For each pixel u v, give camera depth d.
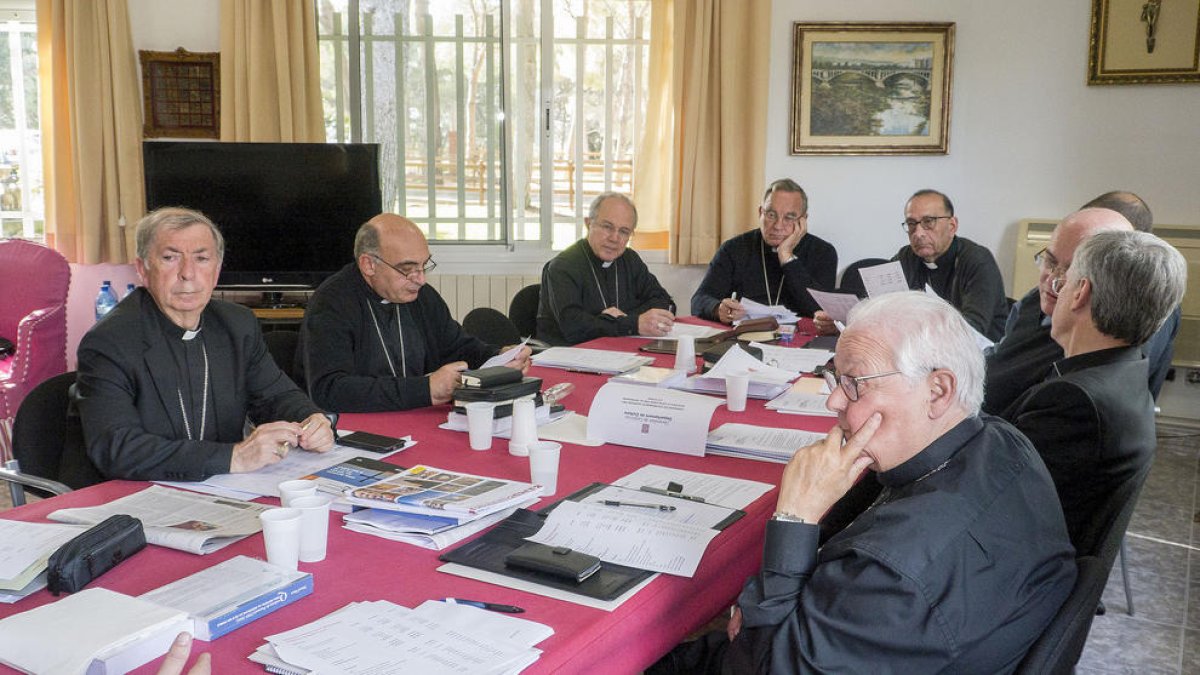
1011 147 5.36
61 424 2.32
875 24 5.23
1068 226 2.45
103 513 1.67
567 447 2.16
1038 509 1.37
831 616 1.26
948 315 1.39
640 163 5.41
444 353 3.24
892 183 5.42
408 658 1.15
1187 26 5.02
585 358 3.11
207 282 2.23
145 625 1.18
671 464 2.04
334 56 5.26
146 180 4.96
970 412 1.40
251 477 1.88
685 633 1.46
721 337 3.52
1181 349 5.23
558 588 1.39
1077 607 1.29
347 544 1.57
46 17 5.07
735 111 5.20
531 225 5.49
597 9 5.31
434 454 2.10
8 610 1.32
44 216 5.27
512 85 5.35
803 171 5.40
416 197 5.42
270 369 2.46
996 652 1.28
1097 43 5.17
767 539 1.39
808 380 2.81
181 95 5.13
